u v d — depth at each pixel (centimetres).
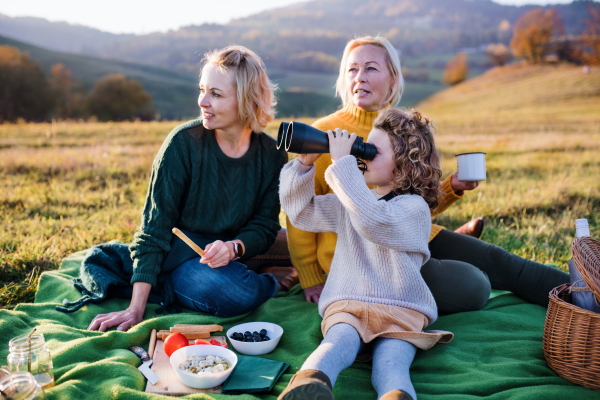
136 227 408
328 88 8088
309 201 228
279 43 15000
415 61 10394
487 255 279
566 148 1137
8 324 221
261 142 279
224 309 249
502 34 13575
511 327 246
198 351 200
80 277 274
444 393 186
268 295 275
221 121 254
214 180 265
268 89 268
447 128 1770
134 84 5084
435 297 256
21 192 510
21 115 4478
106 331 231
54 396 169
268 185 282
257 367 199
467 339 234
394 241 197
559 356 197
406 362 182
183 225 270
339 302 206
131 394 169
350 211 195
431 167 212
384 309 199
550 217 506
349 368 206
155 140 1078
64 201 497
